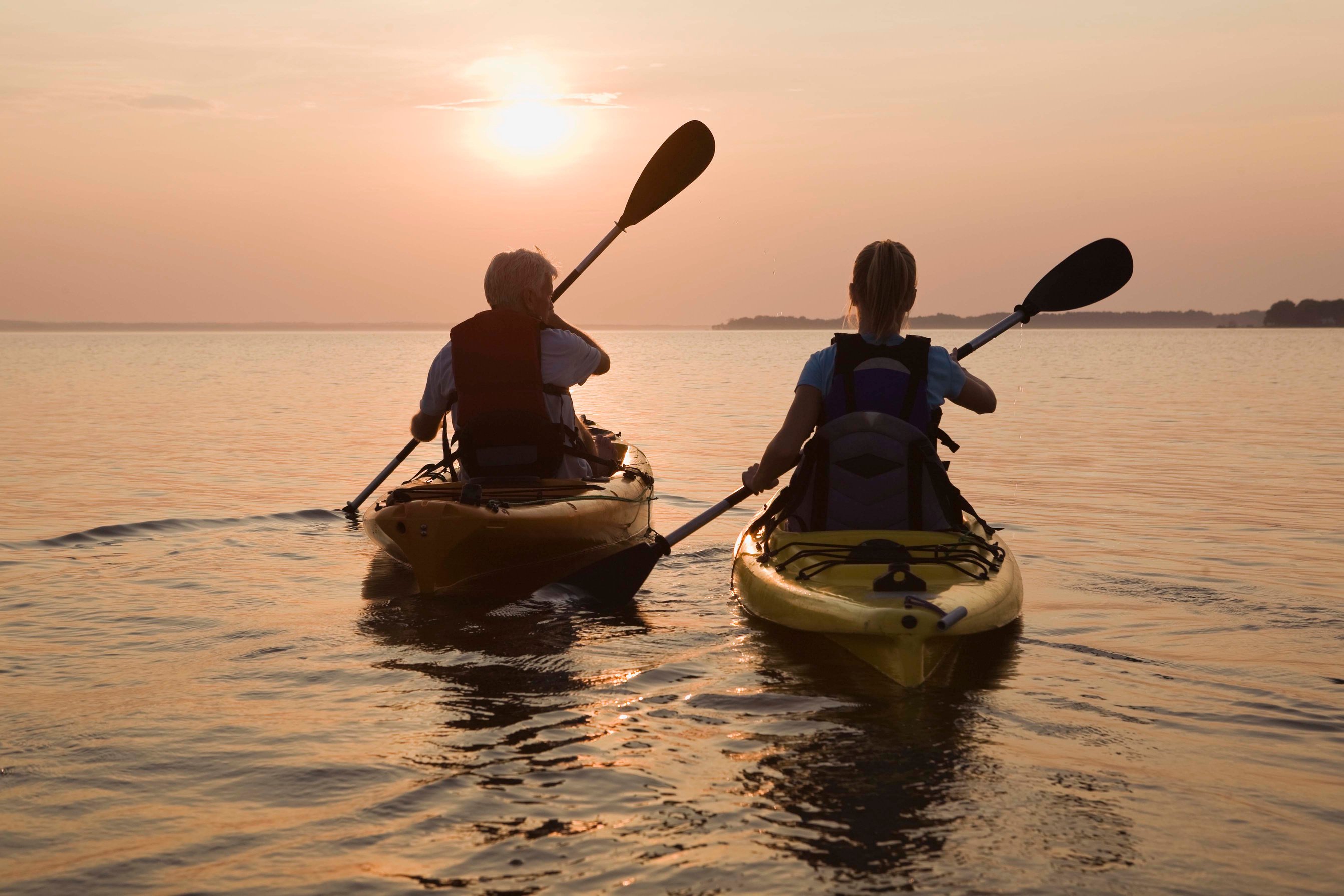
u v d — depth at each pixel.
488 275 4.82
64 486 8.05
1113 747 2.58
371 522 4.56
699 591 4.55
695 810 2.19
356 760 2.50
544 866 1.95
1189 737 2.66
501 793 2.29
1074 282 4.75
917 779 2.36
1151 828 2.11
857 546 3.57
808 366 3.79
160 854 2.02
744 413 16.58
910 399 3.65
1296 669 3.28
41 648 3.59
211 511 6.82
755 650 3.51
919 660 3.10
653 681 3.14
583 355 4.79
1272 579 4.72
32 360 46.75
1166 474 8.97
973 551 3.66
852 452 3.68
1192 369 34.16
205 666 3.36
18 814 2.21
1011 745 2.59
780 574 3.70
